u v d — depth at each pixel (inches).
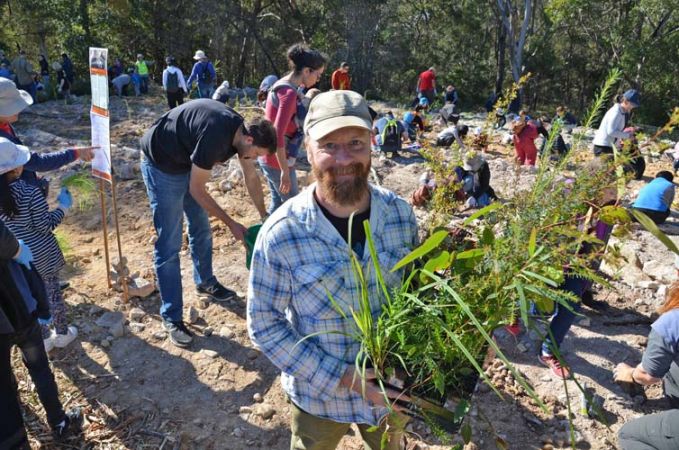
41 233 128.0
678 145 349.4
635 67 1093.1
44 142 341.7
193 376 137.3
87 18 1130.0
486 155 350.9
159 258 141.6
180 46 1164.5
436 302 68.4
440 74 1344.7
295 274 72.5
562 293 65.5
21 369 135.8
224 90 465.4
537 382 140.0
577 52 1339.8
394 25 1244.5
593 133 424.8
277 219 72.8
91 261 187.3
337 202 70.9
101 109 148.1
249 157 129.2
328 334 74.2
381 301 74.2
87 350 144.4
